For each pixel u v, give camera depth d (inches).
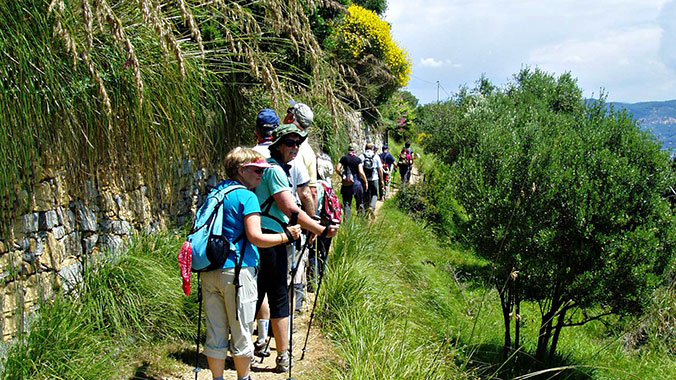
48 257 150.5
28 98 136.5
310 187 175.8
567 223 275.0
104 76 158.9
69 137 155.1
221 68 236.4
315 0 223.1
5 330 134.1
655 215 279.6
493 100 937.5
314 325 206.7
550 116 675.4
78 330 148.8
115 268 169.9
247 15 205.9
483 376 227.6
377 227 332.8
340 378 157.4
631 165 279.6
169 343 173.9
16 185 136.8
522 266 282.5
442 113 1009.5
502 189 289.9
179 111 186.7
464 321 305.9
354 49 601.9
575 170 280.1
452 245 514.9
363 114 686.5
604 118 337.4
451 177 327.0
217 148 251.4
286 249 165.5
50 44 143.0
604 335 396.5
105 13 122.3
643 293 269.9
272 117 164.6
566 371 309.7
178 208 231.9
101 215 176.2
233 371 163.5
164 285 177.9
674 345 367.6
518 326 293.3
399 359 166.2
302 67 280.8
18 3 132.6
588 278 270.1
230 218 131.8
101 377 139.6
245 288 133.4
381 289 231.0
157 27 138.6
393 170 816.3
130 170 190.4
